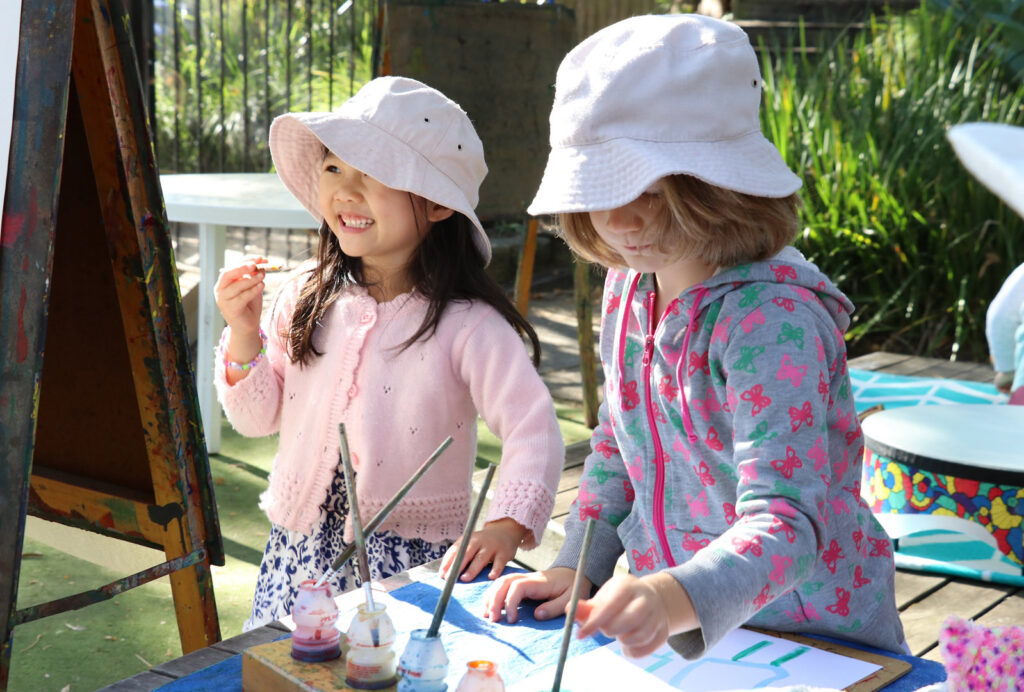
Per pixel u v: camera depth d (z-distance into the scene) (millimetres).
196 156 7203
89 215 1663
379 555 1626
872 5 6559
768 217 1095
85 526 1739
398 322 1647
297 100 7453
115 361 1690
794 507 1000
